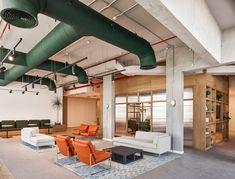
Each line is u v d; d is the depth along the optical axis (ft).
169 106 22.44
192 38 11.48
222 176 14.10
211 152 21.50
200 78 24.16
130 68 23.99
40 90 42.47
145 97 30.09
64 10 9.66
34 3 8.50
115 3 13.41
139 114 30.96
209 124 24.54
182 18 9.72
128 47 14.89
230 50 16.76
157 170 15.24
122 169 15.37
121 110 34.19
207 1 13.06
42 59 17.63
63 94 46.65
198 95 24.11
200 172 14.88
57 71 23.82
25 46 20.84
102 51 23.22
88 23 10.94
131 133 32.04
